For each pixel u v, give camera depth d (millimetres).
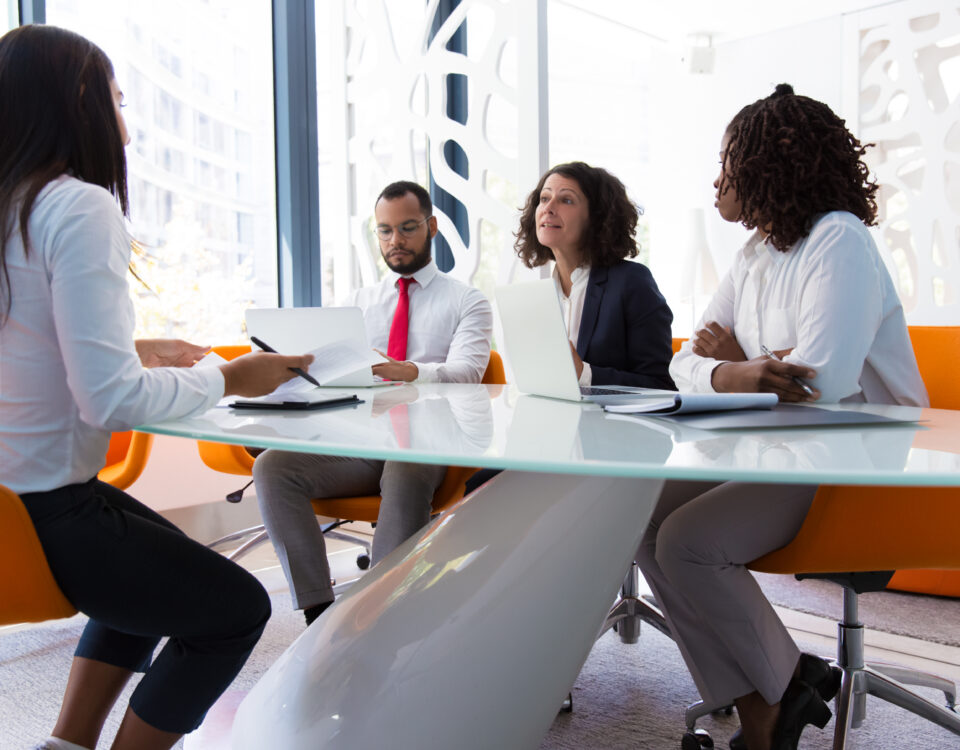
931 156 4887
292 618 2686
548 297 1546
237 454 2617
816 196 1637
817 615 2613
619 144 6230
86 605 1214
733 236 6016
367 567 3148
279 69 4062
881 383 1662
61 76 1202
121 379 1128
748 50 5844
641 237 6535
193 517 3500
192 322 3842
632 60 6227
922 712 1743
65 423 1182
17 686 2135
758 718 1501
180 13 3705
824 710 1493
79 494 1201
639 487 1285
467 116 4176
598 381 2158
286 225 4113
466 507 1352
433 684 1197
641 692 2098
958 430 1169
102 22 3434
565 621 1260
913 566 1455
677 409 1293
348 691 1204
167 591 1221
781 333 1689
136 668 1482
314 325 1975
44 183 1154
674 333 6379
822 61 5465
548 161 3268
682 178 6254
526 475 1336
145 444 2295
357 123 4047
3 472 1160
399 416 1378
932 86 5020
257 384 1358
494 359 2715
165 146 3682
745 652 1463
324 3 4160
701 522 1453
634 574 2400
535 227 2561
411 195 2684
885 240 5137
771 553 1515
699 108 6125
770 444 1024
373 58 4223
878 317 1569
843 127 1692
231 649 1299
